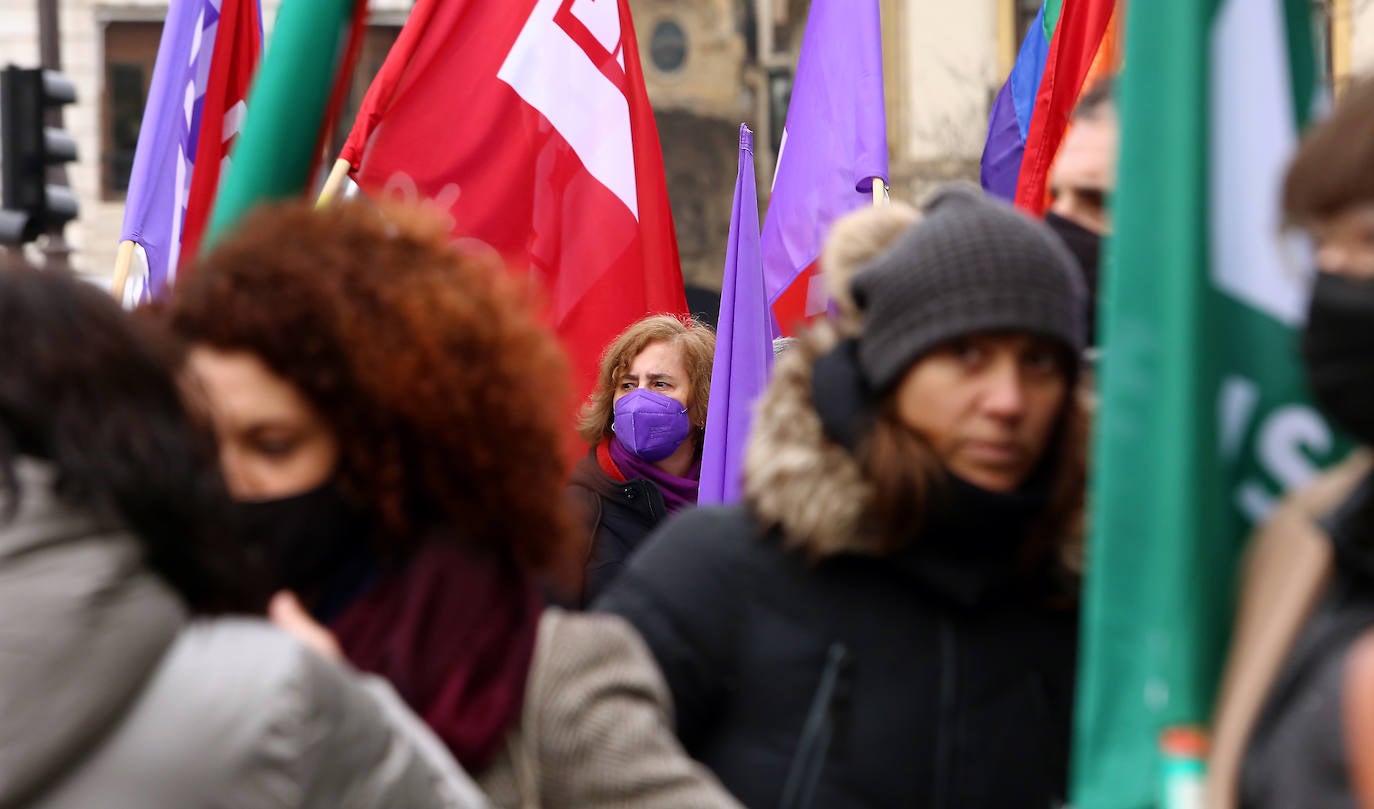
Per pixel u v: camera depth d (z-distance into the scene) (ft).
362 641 7.82
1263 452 7.29
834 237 10.18
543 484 8.16
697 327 20.08
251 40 20.53
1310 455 7.26
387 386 7.82
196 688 5.99
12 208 40.04
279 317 7.85
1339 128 5.91
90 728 5.79
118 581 5.97
